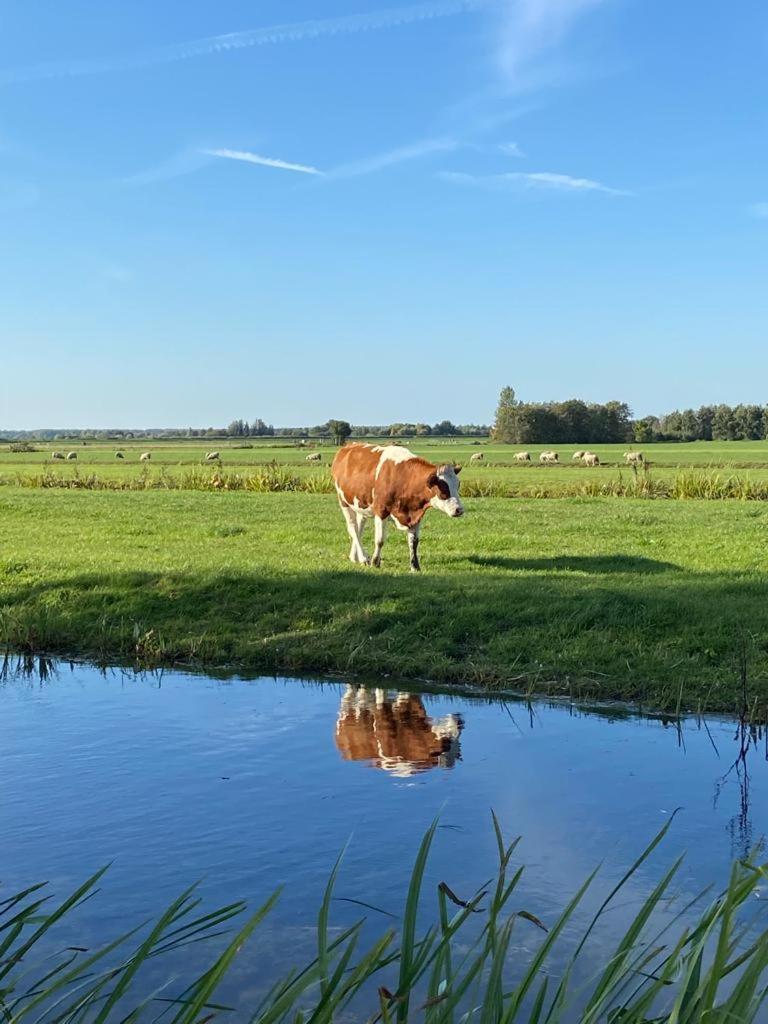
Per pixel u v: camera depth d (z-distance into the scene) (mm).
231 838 5895
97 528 22031
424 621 11891
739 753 7789
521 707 9367
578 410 158125
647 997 2121
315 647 11453
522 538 20062
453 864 5508
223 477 39469
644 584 13750
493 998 2076
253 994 4172
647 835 5961
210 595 13469
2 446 157000
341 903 5016
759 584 13234
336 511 26781
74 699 9734
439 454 96375
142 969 4387
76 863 5539
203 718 8938
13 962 2531
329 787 6887
